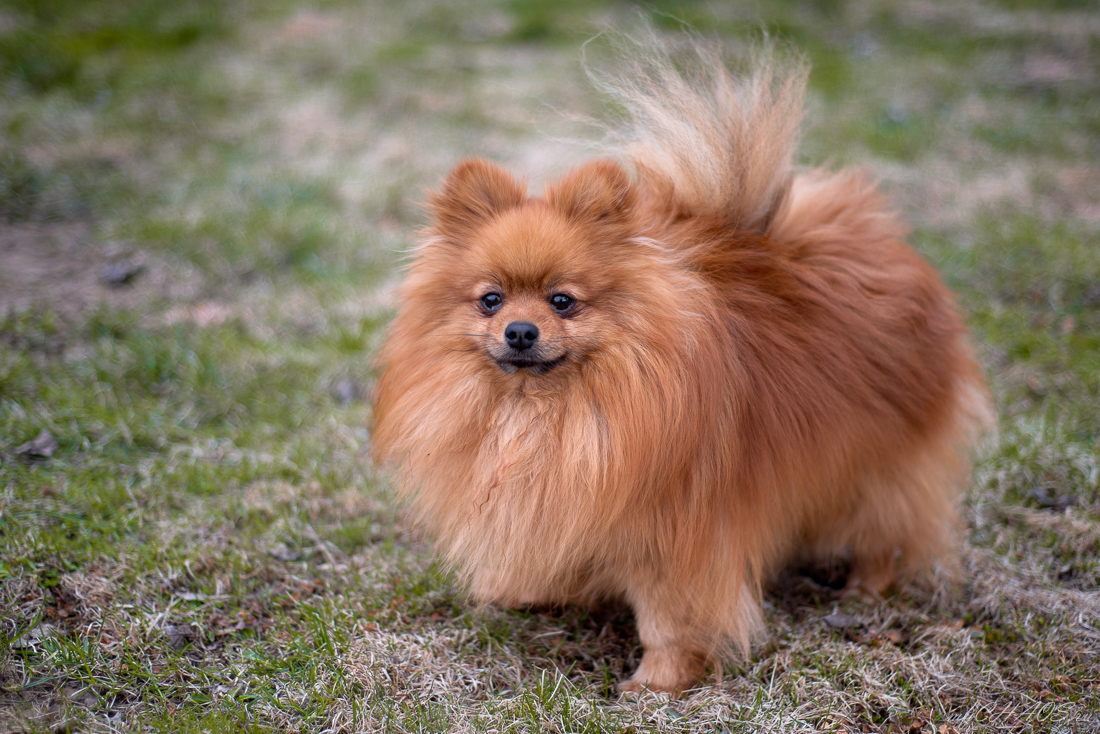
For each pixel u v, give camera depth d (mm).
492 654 3225
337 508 4027
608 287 2785
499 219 2883
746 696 3025
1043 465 4230
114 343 5125
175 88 9070
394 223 7105
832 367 3119
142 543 3633
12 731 2635
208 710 2824
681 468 2805
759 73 3375
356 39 10641
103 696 2861
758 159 3170
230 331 5363
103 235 6492
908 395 3281
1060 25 11125
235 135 8344
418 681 3053
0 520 3561
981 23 11320
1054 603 3436
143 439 4352
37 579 3271
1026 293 5918
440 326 2930
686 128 3166
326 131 8539
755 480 2980
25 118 8133
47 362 4867
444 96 9297
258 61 9898
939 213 7203
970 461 4078
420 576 3588
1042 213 7168
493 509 2877
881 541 3514
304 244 6531
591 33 10797
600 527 2805
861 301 3203
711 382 2812
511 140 8445
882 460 3299
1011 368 5105
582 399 2785
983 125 8820
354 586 3541
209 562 3566
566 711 2842
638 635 3328
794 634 3352
